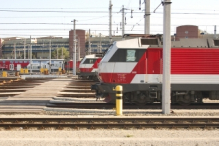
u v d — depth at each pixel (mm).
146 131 10180
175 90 15359
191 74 15281
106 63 15281
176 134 9750
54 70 76250
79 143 8422
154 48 15188
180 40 15578
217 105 16250
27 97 19266
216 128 10750
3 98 18891
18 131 10055
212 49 15359
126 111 13852
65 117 12055
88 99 18625
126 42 15305
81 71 39250
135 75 15180
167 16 13305
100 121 11523
